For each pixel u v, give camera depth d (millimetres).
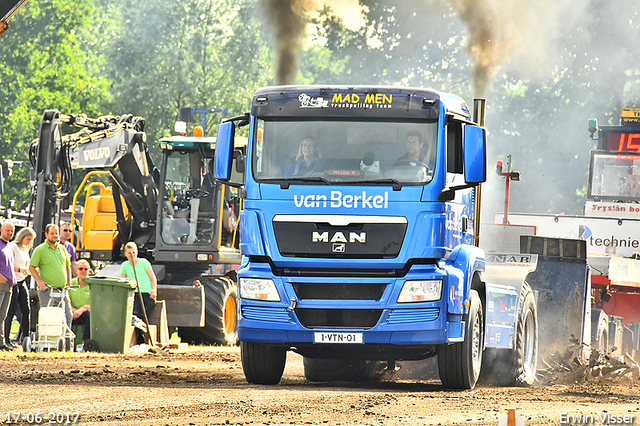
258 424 19328
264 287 27359
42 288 42438
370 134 27531
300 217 27250
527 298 33625
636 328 47469
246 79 153625
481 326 29906
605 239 54281
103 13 172875
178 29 151750
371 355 29062
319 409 21828
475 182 26859
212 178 55406
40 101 154125
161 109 148125
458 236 28734
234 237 56969
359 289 27125
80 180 129250
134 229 57406
